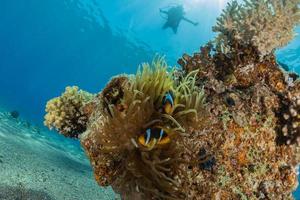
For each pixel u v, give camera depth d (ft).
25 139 7.88
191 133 2.02
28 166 4.73
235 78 2.32
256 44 2.27
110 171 1.96
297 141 2.14
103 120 1.97
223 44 2.44
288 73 2.43
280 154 2.18
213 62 2.41
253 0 2.30
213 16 21.88
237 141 2.09
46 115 2.83
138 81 1.97
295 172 2.19
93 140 2.00
